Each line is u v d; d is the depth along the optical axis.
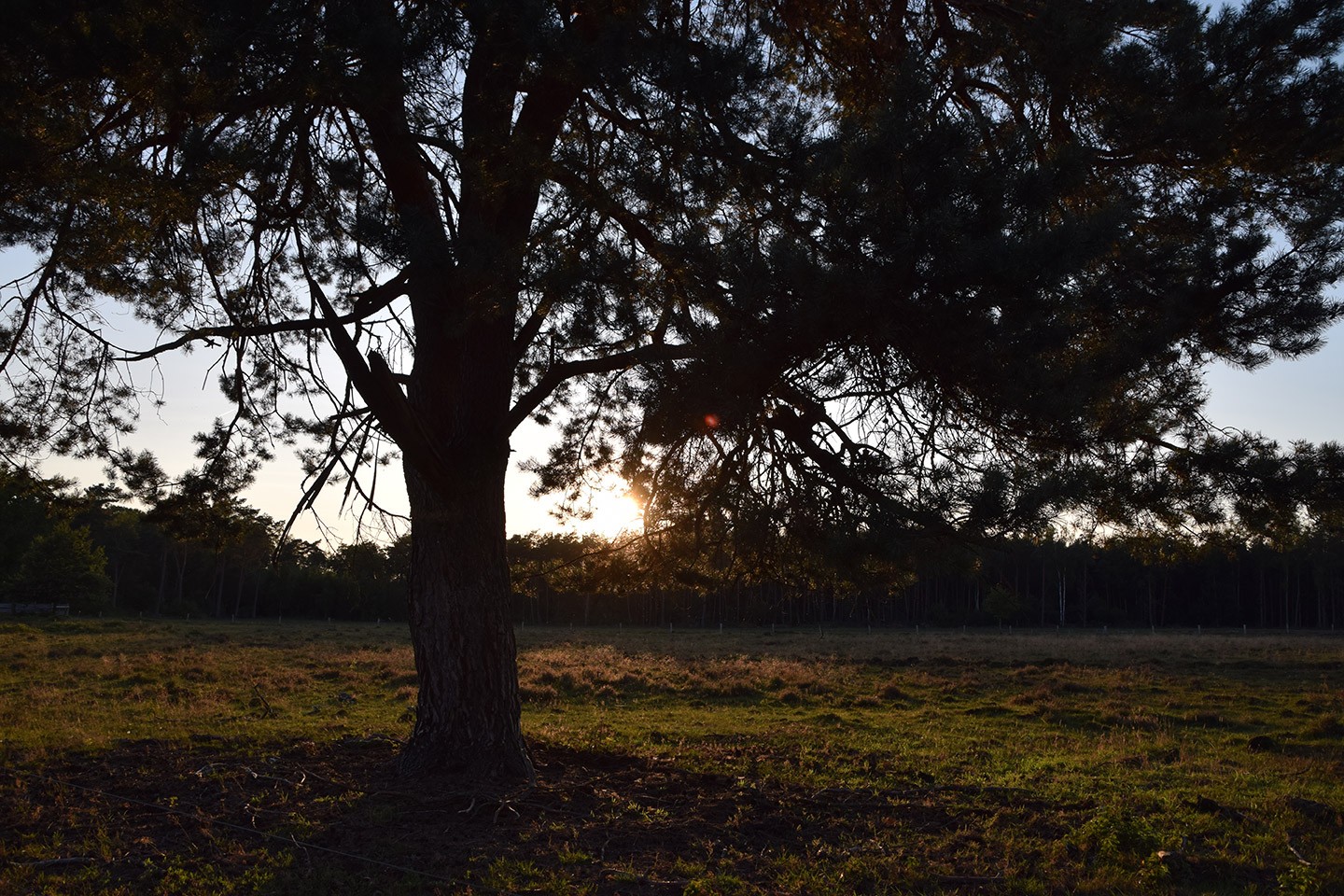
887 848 7.07
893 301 5.67
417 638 8.42
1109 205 5.88
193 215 7.71
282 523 8.05
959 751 12.38
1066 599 77.38
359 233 6.61
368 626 55.94
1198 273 6.96
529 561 9.64
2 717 12.88
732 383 6.30
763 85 6.64
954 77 7.75
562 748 9.95
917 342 5.93
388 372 7.18
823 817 7.87
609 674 21.72
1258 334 7.18
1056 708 17.03
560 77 6.66
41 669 20.75
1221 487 7.04
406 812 7.20
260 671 21.59
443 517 8.06
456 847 6.53
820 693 19.88
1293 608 81.12
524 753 8.43
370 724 13.30
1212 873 6.69
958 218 5.37
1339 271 7.05
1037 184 5.51
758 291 5.87
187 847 6.36
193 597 78.25
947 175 5.44
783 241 5.82
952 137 5.52
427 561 8.39
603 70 6.55
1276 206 8.14
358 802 7.47
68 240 6.80
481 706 8.23
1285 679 22.92
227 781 8.15
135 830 6.71
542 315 7.72
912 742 13.21
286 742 10.52
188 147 6.26
